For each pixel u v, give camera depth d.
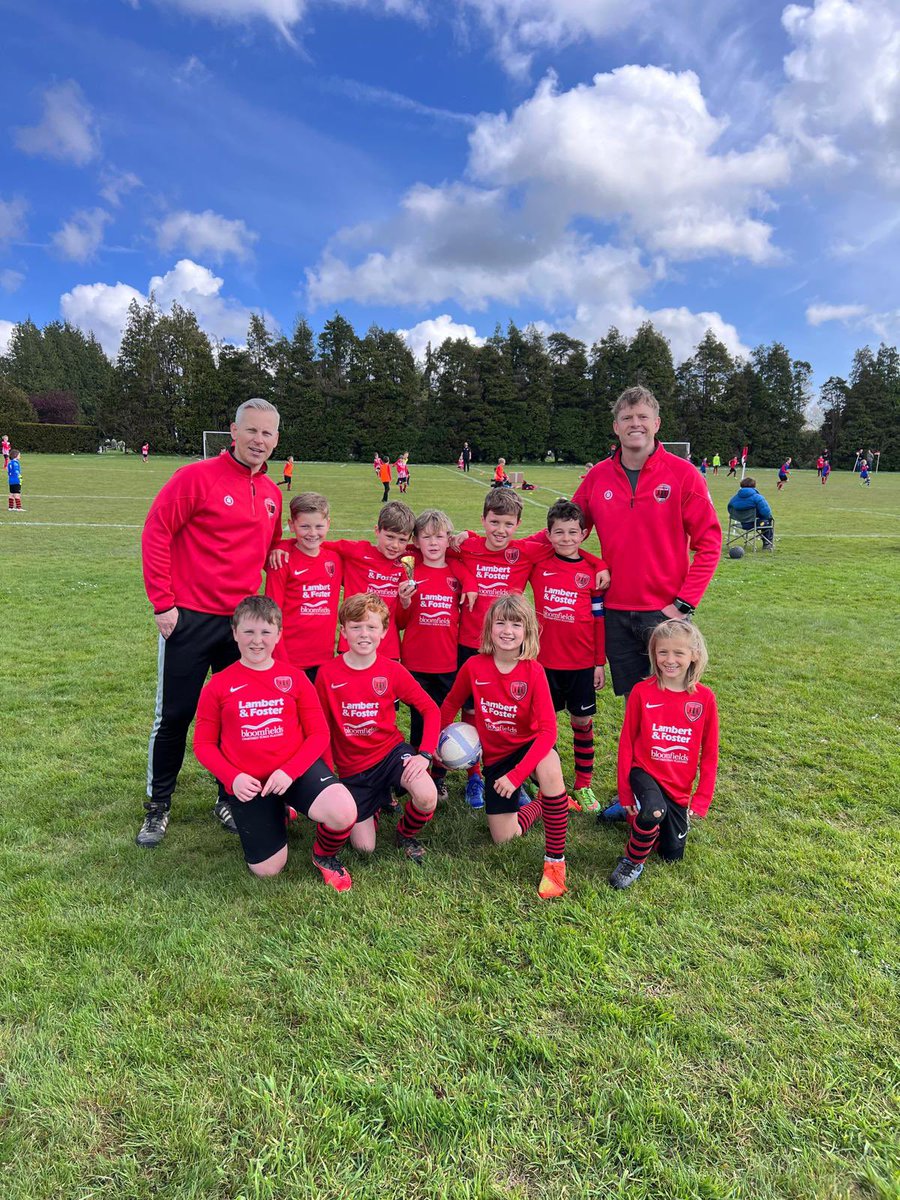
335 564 4.04
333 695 3.37
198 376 63.22
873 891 3.02
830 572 11.71
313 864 3.27
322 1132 1.90
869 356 75.50
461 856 3.39
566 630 3.99
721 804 3.89
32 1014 2.32
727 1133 1.92
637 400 3.57
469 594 4.12
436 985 2.47
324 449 64.81
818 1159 1.84
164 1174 1.79
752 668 6.48
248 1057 2.15
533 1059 2.16
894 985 2.46
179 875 3.16
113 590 9.52
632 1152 1.84
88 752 4.54
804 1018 2.32
